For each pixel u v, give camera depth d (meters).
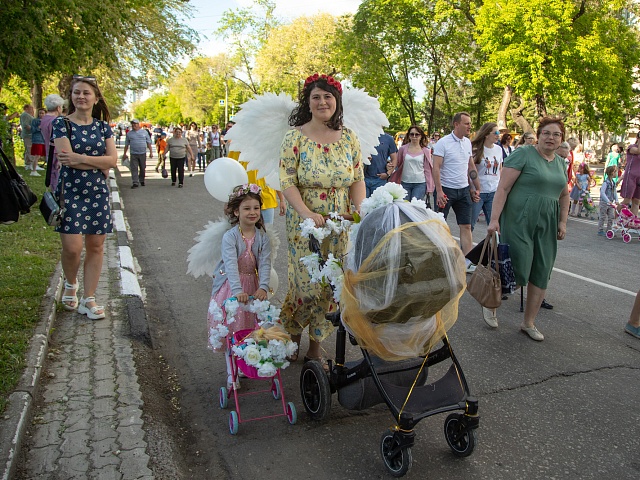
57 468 2.88
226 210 4.17
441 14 25.91
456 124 7.25
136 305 5.33
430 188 8.98
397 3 26.94
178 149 16.69
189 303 5.87
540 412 3.79
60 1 12.78
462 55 28.70
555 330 5.39
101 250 5.02
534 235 5.00
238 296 3.77
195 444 3.35
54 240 7.54
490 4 22.22
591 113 24.56
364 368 3.32
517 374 4.38
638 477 3.09
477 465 3.16
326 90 3.76
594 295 6.60
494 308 5.01
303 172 3.86
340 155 3.91
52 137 4.71
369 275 2.87
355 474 3.06
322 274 3.29
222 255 3.98
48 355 4.21
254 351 3.37
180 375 4.26
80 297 5.51
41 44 12.77
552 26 20.48
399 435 2.94
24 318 4.58
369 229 2.96
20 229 8.14
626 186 11.56
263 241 4.13
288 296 4.21
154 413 3.53
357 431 3.50
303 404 3.73
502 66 22.17
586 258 8.80
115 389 3.74
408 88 30.20
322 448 3.31
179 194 15.05
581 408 3.86
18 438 3.00
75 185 4.75
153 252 8.12
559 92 21.80
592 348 4.95
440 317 3.17
